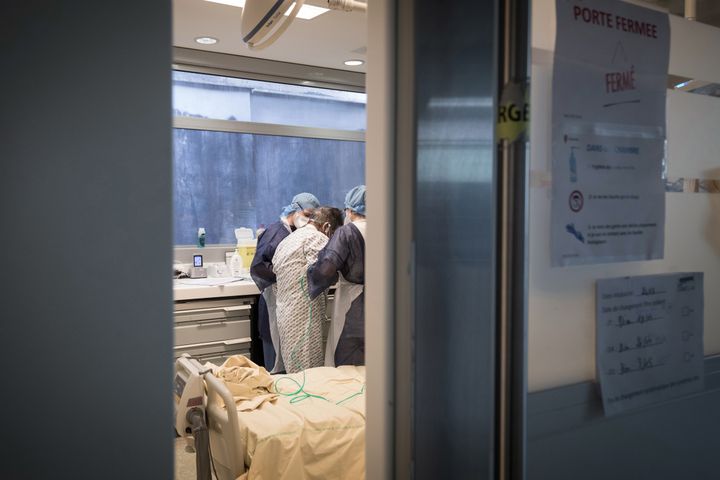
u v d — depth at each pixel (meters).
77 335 0.67
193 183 3.87
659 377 1.26
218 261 3.95
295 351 3.27
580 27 1.09
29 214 0.64
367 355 1.11
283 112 4.12
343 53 3.77
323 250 2.91
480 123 0.99
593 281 1.17
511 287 0.96
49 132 0.65
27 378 0.65
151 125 0.70
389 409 1.07
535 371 1.11
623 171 1.17
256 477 1.72
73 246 0.67
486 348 1.01
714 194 1.37
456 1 0.99
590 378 1.18
